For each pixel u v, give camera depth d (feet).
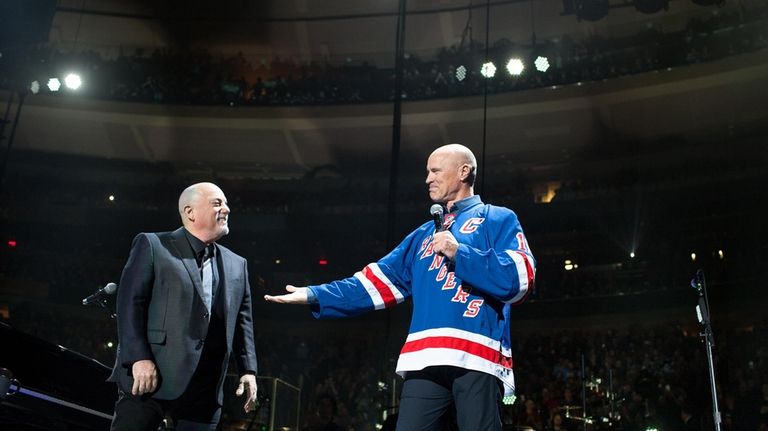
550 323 70.49
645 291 67.51
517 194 80.43
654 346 55.77
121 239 82.02
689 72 71.41
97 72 83.10
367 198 84.02
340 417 45.06
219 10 88.53
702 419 39.47
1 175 60.18
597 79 74.43
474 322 9.43
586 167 83.51
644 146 79.87
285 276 80.12
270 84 84.07
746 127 76.23
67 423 15.51
